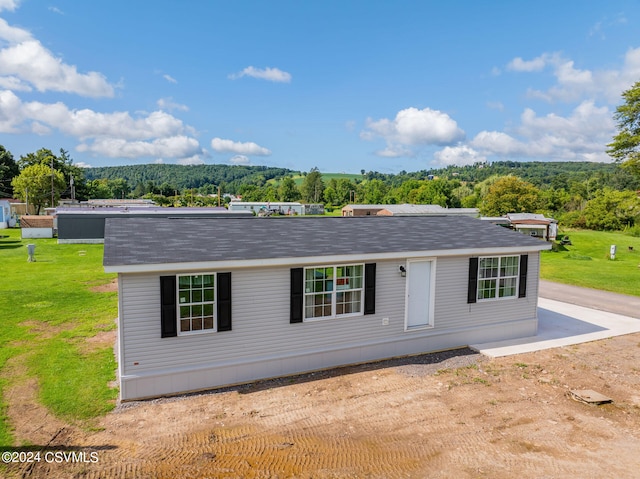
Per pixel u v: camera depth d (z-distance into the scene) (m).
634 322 14.88
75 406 8.30
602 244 39.12
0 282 19.30
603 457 6.65
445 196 84.31
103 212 34.12
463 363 10.88
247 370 9.58
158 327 8.73
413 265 11.41
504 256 12.62
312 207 82.69
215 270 9.06
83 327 13.11
